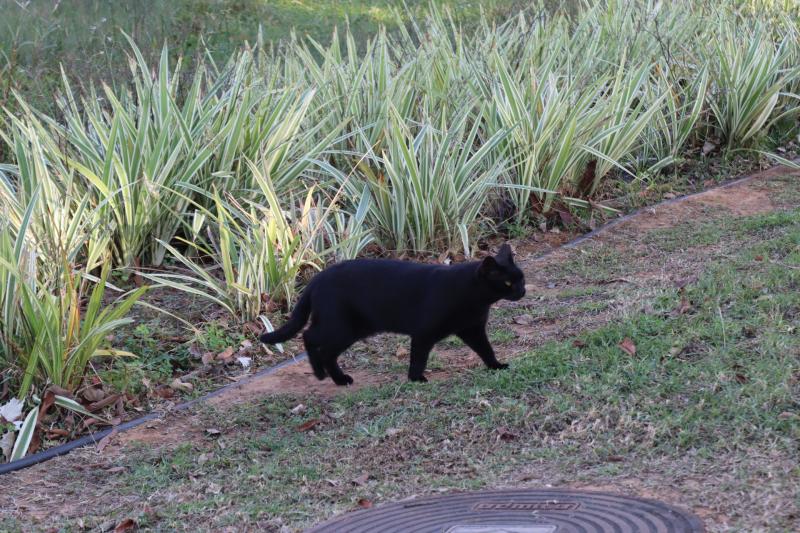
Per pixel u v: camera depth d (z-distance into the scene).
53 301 5.99
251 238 7.90
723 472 4.35
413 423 5.46
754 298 6.36
